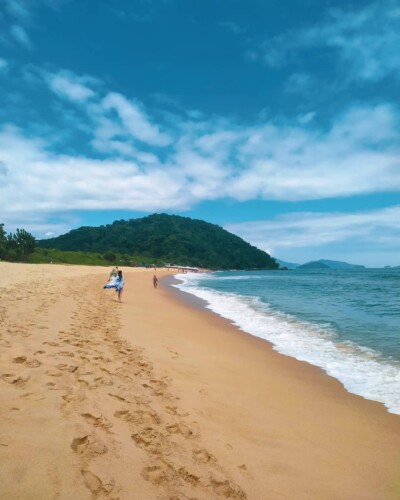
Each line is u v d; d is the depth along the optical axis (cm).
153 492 308
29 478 280
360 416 594
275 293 3141
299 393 693
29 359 579
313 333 1288
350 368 868
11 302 1175
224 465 393
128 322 1255
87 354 695
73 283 2688
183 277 7244
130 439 393
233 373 792
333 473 416
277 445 469
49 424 374
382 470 432
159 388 604
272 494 357
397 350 1037
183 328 1321
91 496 279
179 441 423
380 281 5397
